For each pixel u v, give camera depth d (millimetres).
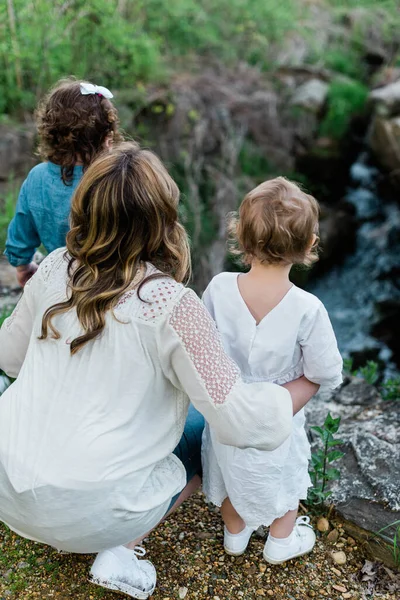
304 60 8875
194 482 2041
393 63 9250
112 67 6379
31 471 1535
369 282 8492
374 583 2062
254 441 1521
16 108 5828
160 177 1549
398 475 2369
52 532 1586
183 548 2158
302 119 7926
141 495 1633
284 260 1712
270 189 1707
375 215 8648
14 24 5445
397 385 3449
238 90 7500
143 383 1546
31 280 1726
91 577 1717
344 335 7773
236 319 1783
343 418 2945
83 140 2160
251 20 8508
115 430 1542
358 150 8484
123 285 1523
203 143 6969
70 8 5828
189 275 1688
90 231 1534
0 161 5312
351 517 2240
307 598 1992
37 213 2307
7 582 1986
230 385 1514
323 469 2316
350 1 10125
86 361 1550
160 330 1511
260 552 2158
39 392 1591
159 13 7539
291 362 1801
